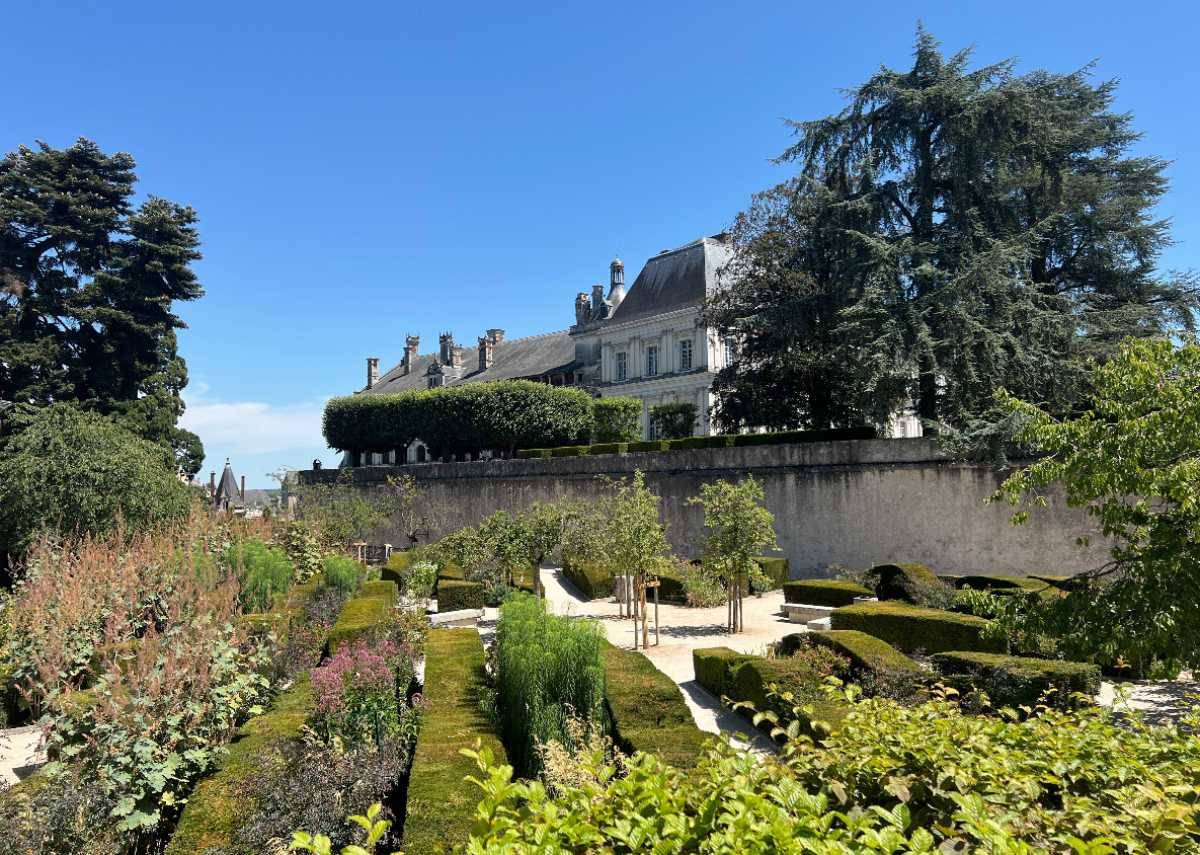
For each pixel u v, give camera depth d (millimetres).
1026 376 23094
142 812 6754
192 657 8312
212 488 50094
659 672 10797
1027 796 3779
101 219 40844
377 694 9188
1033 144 26562
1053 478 8602
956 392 23312
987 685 10562
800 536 26297
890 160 27797
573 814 3410
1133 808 3467
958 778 3771
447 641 13273
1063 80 30562
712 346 44250
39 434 24438
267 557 18703
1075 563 20828
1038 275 31656
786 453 26781
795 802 3416
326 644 12719
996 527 22312
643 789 3627
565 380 54812
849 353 25609
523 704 9016
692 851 3260
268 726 8555
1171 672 7543
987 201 26000
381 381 81062
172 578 13523
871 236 25734
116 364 39781
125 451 25156
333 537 29422
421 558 24953
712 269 45969
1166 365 8273
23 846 5992
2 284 37625
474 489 37125
